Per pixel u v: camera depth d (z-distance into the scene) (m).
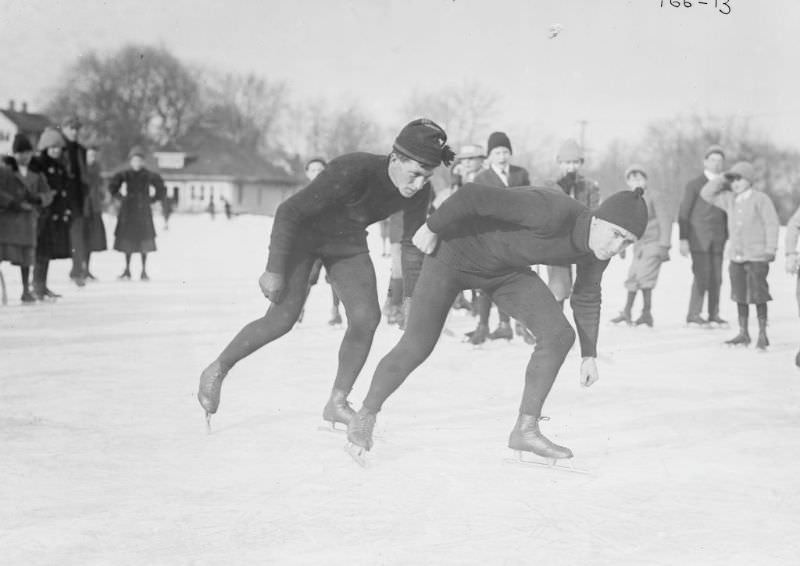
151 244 17.00
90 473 4.93
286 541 3.98
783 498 4.66
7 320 11.16
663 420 6.39
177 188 85.69
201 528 4.12
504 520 4.29
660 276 20.50
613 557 3.85
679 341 10.57
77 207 13.64
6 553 3.82
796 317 13.21
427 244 5.15
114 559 3.77
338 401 5.83
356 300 5.69
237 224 50.03
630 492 4.74
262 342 5.69
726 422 6.34
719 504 4.56
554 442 5.77
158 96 80.50
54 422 6.05
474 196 4.94
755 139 59.06
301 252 5.59
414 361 5.21
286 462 5.18
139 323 11.02
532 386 5.21
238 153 85.81
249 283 16.61
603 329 11.66
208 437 5.72
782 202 59.34
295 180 87.88
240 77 82.44
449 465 5.18
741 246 10.10
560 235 4.93
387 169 5.35
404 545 3.95
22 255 12.84
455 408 6.69
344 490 4.70
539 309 5.20
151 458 5.23
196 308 12.66
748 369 8.63
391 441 5.71
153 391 7.08
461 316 12.57
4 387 7.16
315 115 77.50
